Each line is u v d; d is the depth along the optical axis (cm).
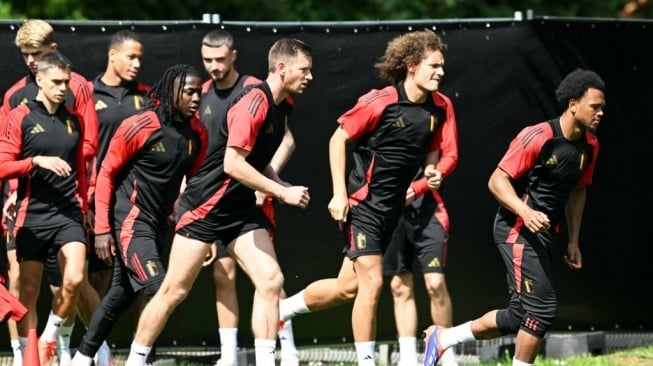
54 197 2697
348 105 3197
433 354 2730
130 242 2550
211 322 3194
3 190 3030
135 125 2523
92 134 2780
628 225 3306
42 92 2683
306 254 3206
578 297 3294
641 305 3334
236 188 2420
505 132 3231
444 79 3216
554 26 3228
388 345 3291
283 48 2411
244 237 2448
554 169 2500
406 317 2914
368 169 2672
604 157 3281
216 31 2948
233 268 2953
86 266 2820
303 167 3189
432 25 3209
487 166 3238
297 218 3198
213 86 2975
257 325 2412
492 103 3225
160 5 5800
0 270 3020
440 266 2930
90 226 2922
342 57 3191
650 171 3306
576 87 2450
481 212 3244
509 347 3303
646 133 3300
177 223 2466
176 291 2458
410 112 2647
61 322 2703
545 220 2422
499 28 3222
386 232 2708
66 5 5425
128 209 2562
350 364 3198
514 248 2525
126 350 3180
